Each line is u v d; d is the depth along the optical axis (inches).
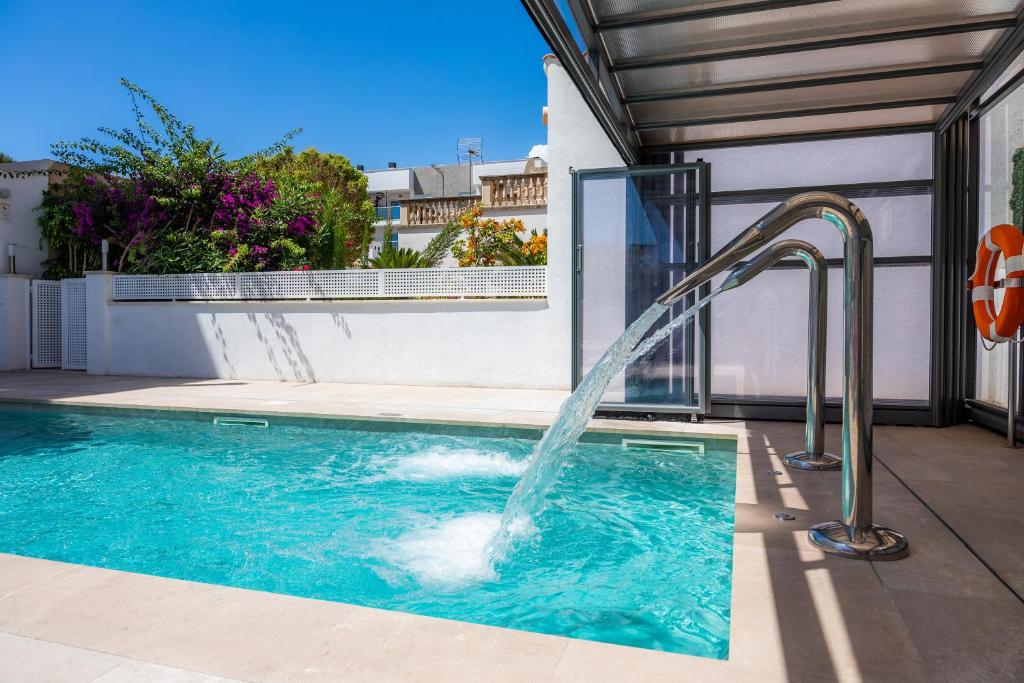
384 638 66.4
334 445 207.2
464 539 120.2
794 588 80.0
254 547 116.6
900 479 137.1
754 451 171.0
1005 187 191.5
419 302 347.3
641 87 184.2
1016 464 151.6
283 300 376.2
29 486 161.2
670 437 201.3
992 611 73.3
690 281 103.1
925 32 148.9
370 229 636.7
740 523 107.8
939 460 156.2
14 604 75.3
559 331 325.4
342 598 94.0
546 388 327.9
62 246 485.7
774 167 237.6
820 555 92.1
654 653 63.4
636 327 113.6
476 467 179.2
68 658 62.2
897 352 225.9
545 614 87.1
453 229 446.9
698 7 141.3
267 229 465.7
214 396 291.4
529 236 559.5
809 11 141.9
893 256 224.5
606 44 157.9
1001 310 158.2
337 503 144.6
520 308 331.6
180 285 398.0
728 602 90.6
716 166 242.8
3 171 457.4
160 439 217.8
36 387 331.6
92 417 257.9
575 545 115.8
